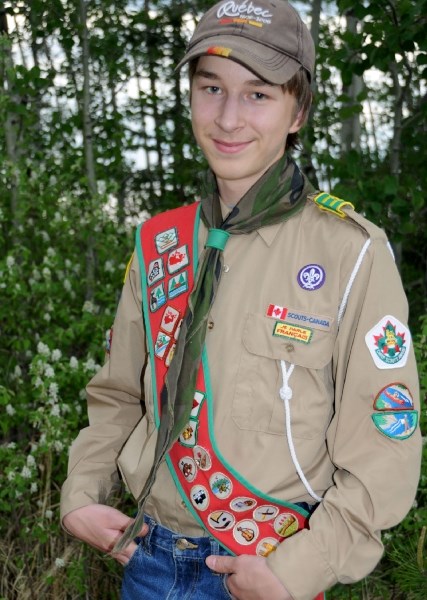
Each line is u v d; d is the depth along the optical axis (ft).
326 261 4.30
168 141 31.76
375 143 30.58
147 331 4.81
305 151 16.85
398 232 15.19
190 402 4.33
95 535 4.98
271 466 4.27
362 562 4.05
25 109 15.80
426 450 9.36
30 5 18.22
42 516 10.63
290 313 4.29
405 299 4.35
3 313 13.78
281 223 4.48
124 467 4.85
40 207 15.33
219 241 4.50
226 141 4.43
